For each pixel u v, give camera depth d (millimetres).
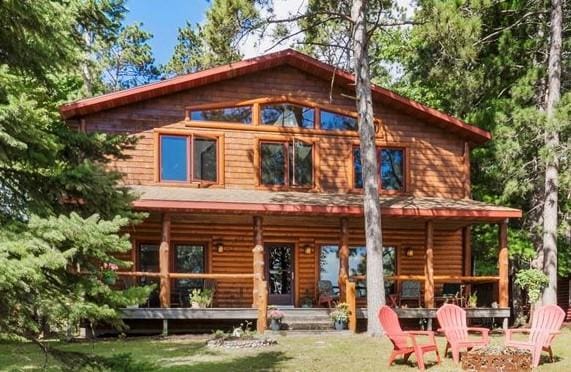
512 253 19906
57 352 6113
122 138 7098
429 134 18516
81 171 6031
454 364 10328
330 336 13711
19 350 10391
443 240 18906
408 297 17109
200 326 14891
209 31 15219
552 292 16094
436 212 15883
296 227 17703
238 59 16594
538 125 15859
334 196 16875
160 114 16375
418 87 24500
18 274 4965
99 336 13844
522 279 16109
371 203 14445
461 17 15727
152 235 16375
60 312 5613
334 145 17734
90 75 27406
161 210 14398
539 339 10586
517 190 18000
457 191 18500
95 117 15883
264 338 12523
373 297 14055
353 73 17203
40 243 5281
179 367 9766
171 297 16203
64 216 5473
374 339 13180
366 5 15414
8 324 5578
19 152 5785
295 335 13844
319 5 16172
